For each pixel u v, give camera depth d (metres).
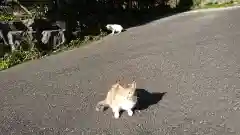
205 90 8.35
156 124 7.05
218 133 6.52
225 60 10.20
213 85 8.58
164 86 8.85
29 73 11.37
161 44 12.90
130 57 11.71
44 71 11.37
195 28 14.99
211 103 7.69
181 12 20.89
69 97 8.96
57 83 10.08
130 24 18.23
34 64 12.41
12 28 13.71
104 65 11.22
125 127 7.05
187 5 23.02
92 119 7.57
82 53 13.10
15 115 8.27
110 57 12.05
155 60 11.01
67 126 7.43
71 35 14.74
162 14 21.14
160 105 7.82
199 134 6.55
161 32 15.12
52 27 14.36
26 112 8.37
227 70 9.41
